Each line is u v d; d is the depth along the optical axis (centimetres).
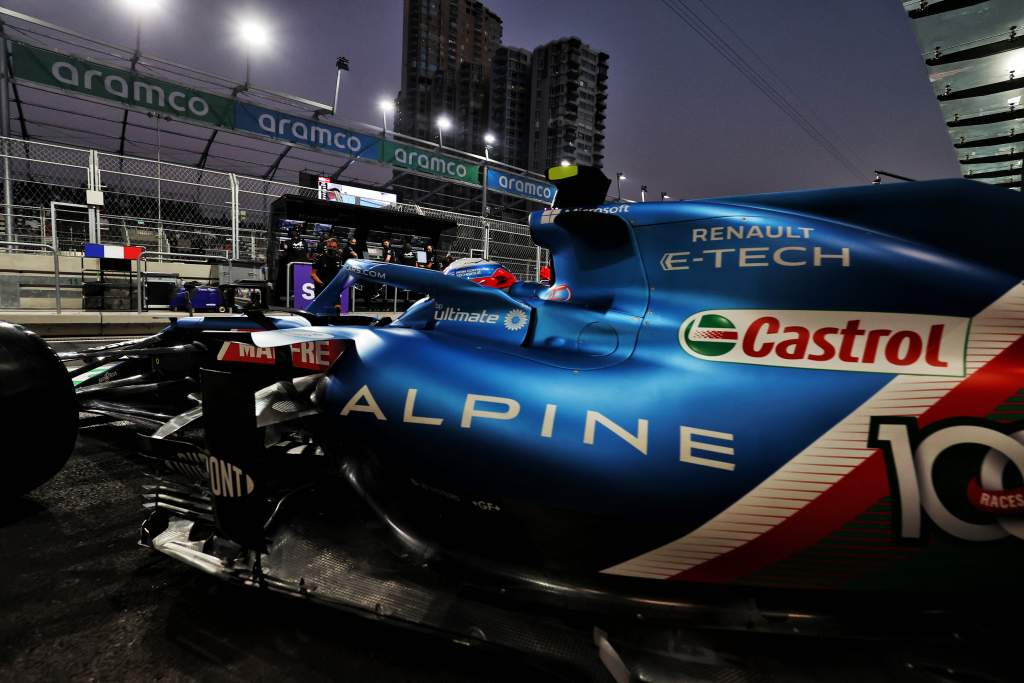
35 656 138
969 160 1945
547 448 137
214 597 164
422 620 139
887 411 117
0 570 177
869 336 128
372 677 133
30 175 1044
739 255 155
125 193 1143
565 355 163
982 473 110
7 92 1030
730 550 123
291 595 149
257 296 431
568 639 133
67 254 1141
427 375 164
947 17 1191
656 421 131
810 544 118
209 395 156
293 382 180
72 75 1095
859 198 154
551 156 11762
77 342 743
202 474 186
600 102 12150
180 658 138
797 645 127
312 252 1121
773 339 137
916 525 112
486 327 187
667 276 165
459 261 313
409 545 165
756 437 123
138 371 344
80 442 307
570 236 192
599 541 134
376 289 1136
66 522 212
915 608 118
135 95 1166
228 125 1295
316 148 1439
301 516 185
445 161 1670
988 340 119
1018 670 115
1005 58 1272
